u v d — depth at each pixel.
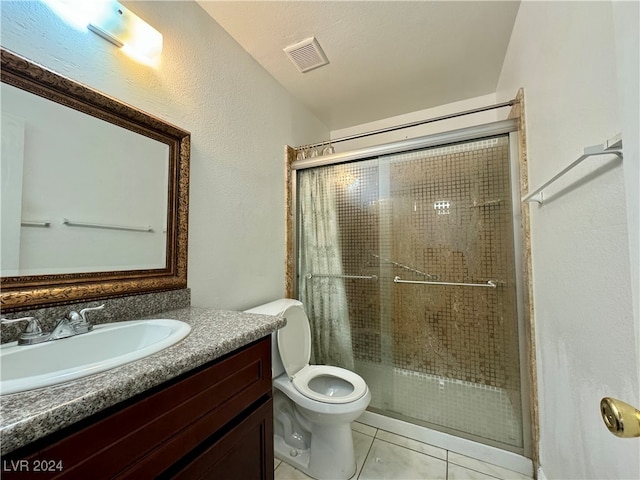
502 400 1.48
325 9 1.37
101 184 0.95
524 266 1.38
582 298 0.83
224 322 0.96
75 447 0.48
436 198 1.69
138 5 1.09
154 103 1.14
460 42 1.60
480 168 1.58
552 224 1.06
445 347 1.65
